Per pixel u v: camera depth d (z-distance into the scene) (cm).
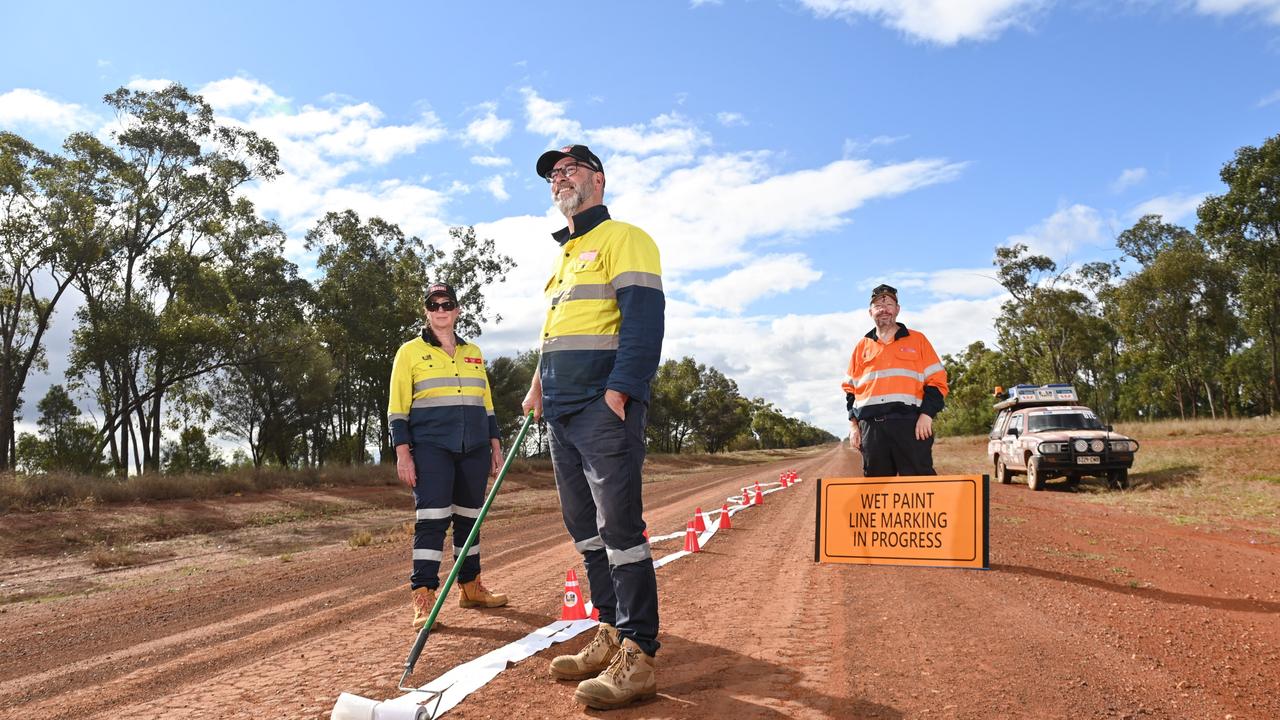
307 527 1483
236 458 3138
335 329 3634
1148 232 5453
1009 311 5297
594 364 301
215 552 1164
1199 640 359
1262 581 519
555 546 833
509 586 563
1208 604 443
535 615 448
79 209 2561
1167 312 4625
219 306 3016
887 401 617
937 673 306
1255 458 1694
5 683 381
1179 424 2784
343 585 656
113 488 1712
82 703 325
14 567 1070
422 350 470
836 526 634
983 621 399
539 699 285
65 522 1409
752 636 375
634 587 287
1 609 668
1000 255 5203
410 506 1931
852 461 3344
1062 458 1445
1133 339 5191
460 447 461
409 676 322
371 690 304
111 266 2780
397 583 640
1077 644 351
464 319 4241
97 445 2786
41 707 326
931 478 602
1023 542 711
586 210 318
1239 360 4691
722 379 8200
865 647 349
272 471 2192
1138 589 490
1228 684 292
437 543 450
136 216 2898
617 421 296
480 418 476
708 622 409
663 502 1538
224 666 376
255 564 925
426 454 456
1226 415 4659
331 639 417
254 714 284
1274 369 4006
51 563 1101
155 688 343
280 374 2927
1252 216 3662
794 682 297
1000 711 260
